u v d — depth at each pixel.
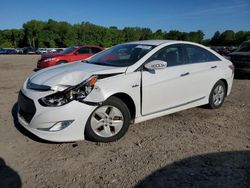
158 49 5.11
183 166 3.72
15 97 7.29
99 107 4.29
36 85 4.30
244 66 11.05
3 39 98.62
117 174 3.51
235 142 4.54
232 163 3.81
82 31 101.69
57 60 13.71
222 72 6.19
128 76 4.54
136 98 4.62
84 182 3.33
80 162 3.79
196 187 3.24
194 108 6.37
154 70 4.87
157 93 4.90
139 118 4.77
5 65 18.95
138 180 3.38
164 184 3.30
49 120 4.02
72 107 4.04
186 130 5.02
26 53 57.09
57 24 98.81
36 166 3.67
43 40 95.62
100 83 4.27
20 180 3.35
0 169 3.58
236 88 9.09
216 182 3.34
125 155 4.01
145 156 3.99
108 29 107.25
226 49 26.20
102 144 4.35
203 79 5.75
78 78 4.25
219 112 6.13
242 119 5.72
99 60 5.28
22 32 98.00
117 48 5.62
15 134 4.64
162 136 4.72
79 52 14.38
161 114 5.09
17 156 3.92
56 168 3.63
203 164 3.78
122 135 4.54
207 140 4.60
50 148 4.18
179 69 5.27
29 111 4.21
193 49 5.77
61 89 4.07
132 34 109.75
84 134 4.34
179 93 5.29
